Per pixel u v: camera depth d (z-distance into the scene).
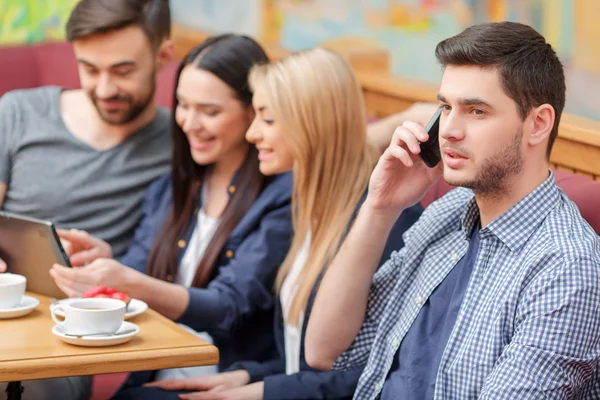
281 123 2.53
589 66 4.89
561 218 1.81
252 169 2.76
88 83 3.12
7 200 3.27
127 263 2.95
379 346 2.09
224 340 2.67
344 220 2.47
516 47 1.77
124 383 2.72
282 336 2.56
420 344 1.98
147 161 3.22
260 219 2.72
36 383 2.57
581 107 4.94
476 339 1.81
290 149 2.55
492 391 1.72
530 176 1.83
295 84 2.52
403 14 5.62
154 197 3.05
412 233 2.13
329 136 2.51
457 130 1.80
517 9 5.13
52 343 1.97
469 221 1.95
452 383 1.85
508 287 1.79
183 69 2.81
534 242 1.81
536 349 1.71
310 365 2.25
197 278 2.72
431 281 2.00
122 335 1.99
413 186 2.12
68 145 3.23
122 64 3.07
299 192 2.54
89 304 2.04
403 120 2.64
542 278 1.74
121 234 3.19
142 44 3.10
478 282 1.87
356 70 3.66
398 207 2.13
